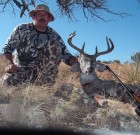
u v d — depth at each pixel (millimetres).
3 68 2441
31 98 1623
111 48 2232
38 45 2068
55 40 2115
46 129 1398
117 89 2125
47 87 1899
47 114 1547
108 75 3074
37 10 2031
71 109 1667
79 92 1887
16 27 2064
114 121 1601
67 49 2189
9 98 1612
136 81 2795
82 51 2207
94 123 1589
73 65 2193
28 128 1373
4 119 1404
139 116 1706
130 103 1938
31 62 2066
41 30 2070
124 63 3814
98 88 2158
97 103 1801
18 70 2045
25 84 1864
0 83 1774
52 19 2084
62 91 1890
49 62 2055
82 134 1413
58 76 2535
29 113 1448
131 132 1535
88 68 2139
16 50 2088
